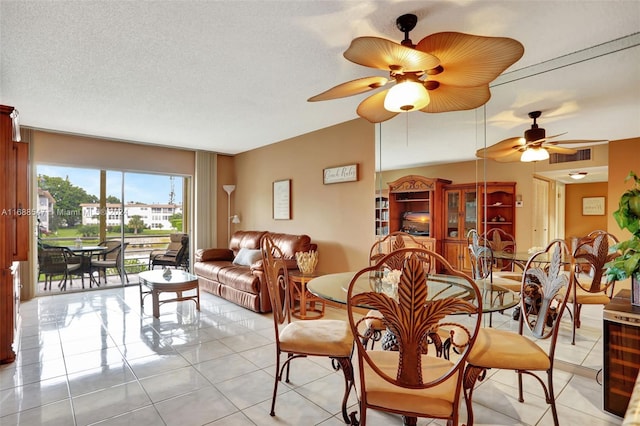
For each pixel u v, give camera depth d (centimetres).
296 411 198
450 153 336
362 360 135
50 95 330
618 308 195
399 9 193
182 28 213
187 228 614
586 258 250
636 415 72
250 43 232
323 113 388
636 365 184
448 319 326
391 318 128
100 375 241
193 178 608
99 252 525
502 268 303
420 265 124
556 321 173
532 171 288
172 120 415
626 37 227
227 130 464
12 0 184
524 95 288
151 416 192
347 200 418
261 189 569
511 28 213
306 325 208
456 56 164
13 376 239
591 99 256
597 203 256
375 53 157
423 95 182
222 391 220
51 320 366
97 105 359
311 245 445
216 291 470
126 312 398
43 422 186
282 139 517
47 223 482
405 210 367
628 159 243
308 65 266
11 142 263
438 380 129
